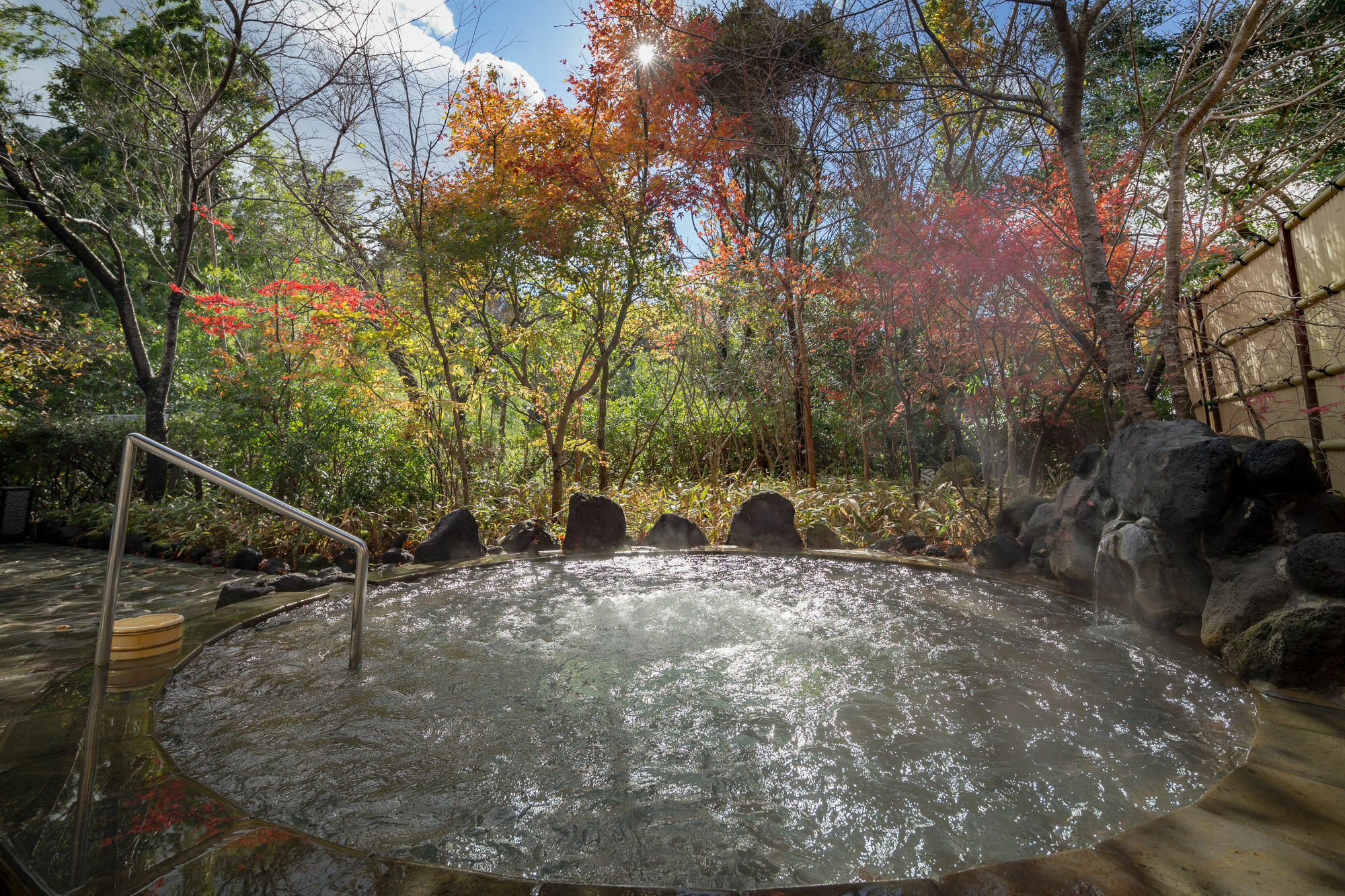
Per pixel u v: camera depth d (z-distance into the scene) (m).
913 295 6.08
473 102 6.82
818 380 10.50
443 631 3.70
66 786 1.91
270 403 7.93
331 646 3.45
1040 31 7.34
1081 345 5.27
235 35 8.40
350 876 1.47
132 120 10.59
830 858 1.66
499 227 6.50
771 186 10.50
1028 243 5.40
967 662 3.02
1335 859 1.42
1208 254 5.83
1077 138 4.73
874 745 2.27
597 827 1.81
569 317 7.89
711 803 1.93
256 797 1.94
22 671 3.24
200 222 12.70
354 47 7.48
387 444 8.20
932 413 8.18
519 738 2.37
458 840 1.74
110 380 11.40
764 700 2.68
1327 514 2.88
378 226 7.76
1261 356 5.48
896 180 6.52
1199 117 4.43
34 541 8.58
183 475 9.59
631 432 11.59
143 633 3.17
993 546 4.75
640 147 6.74
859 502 7.23
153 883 1.42
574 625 3.78
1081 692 2.62
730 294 9.50
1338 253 4.18
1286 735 2.09
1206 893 1.32
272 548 6.69
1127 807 1.83
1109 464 3.92
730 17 8.20
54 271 15.48
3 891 1.43
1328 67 5.89
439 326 7.11
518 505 7.70
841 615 3.84
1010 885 1.37
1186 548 3.25
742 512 6.08
